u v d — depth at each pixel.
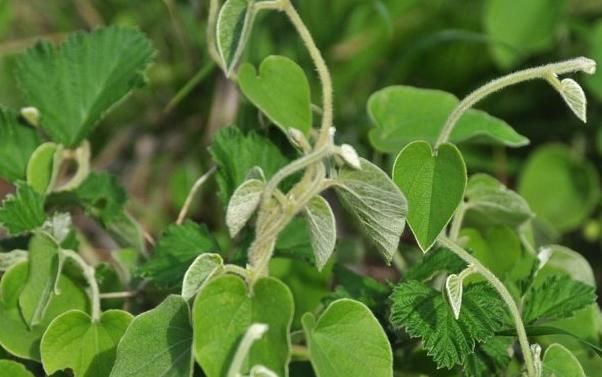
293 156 0.66
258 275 0.54
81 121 0.68
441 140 0.57
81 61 0.69
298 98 0.64
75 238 0.64
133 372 0.54
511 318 0.61
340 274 0.65
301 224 0.64
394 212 0.54
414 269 0.61
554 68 0.56
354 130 0.90
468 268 0.56
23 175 0.67
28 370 0.61
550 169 0.91
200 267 0.54
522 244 0.66
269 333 0.53
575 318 0.64
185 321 0.55
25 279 0.61
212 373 0.52
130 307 0.66
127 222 0.68
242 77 0.64
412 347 0.62
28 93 0.68
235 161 0.65
